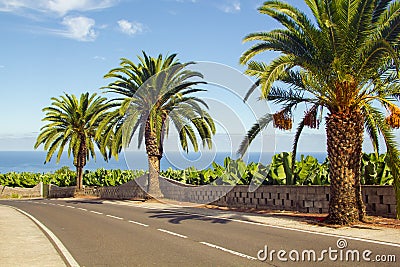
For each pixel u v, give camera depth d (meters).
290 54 14.18
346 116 13.89
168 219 16.52
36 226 15.23
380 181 16.56
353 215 13.64
